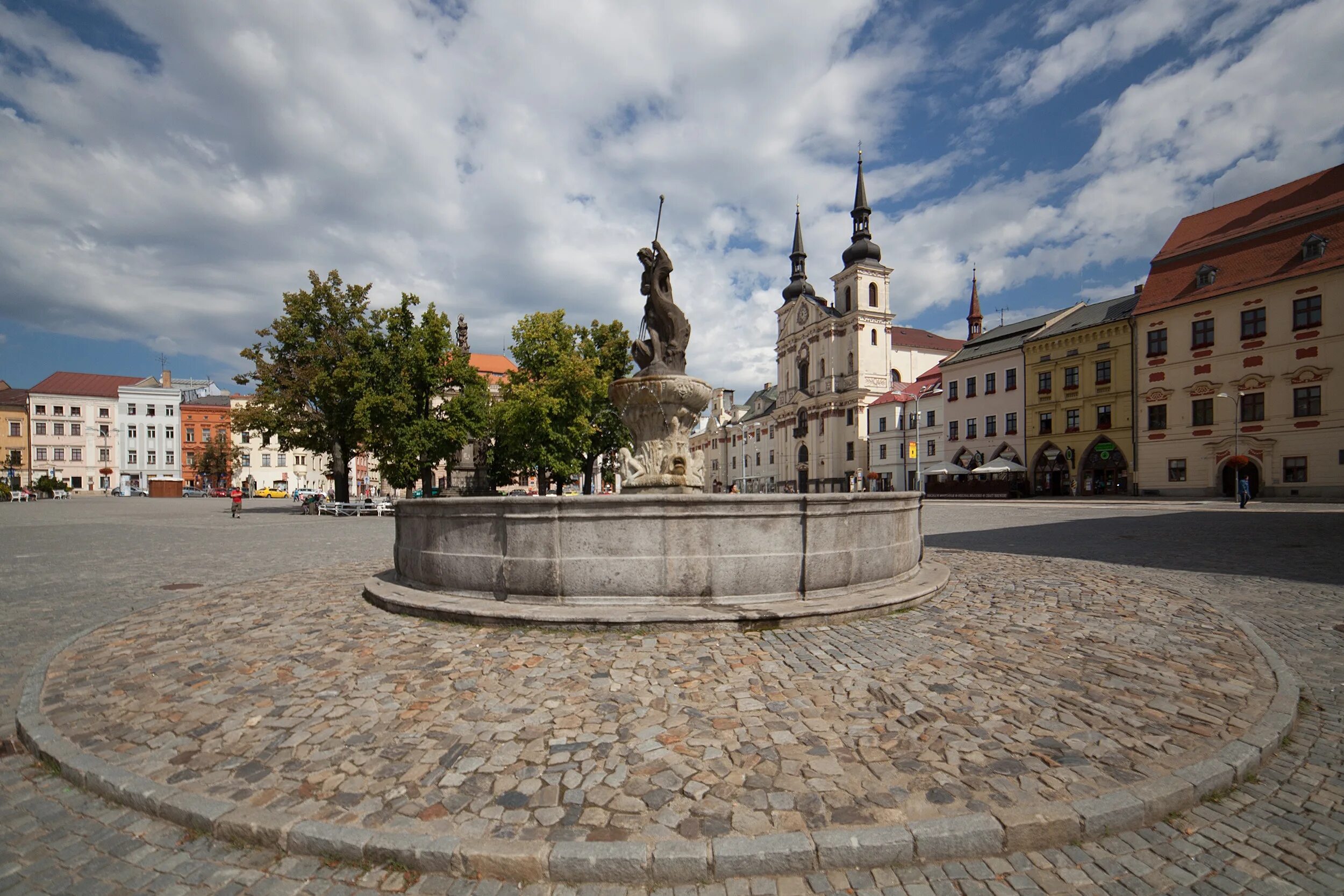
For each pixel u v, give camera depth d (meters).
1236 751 3.59
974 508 34.50
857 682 4.71
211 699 4.59
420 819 3.03
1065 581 9.09
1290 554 12.07
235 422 35.22
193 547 15.91
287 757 3.68
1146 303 41.97
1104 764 3.46
